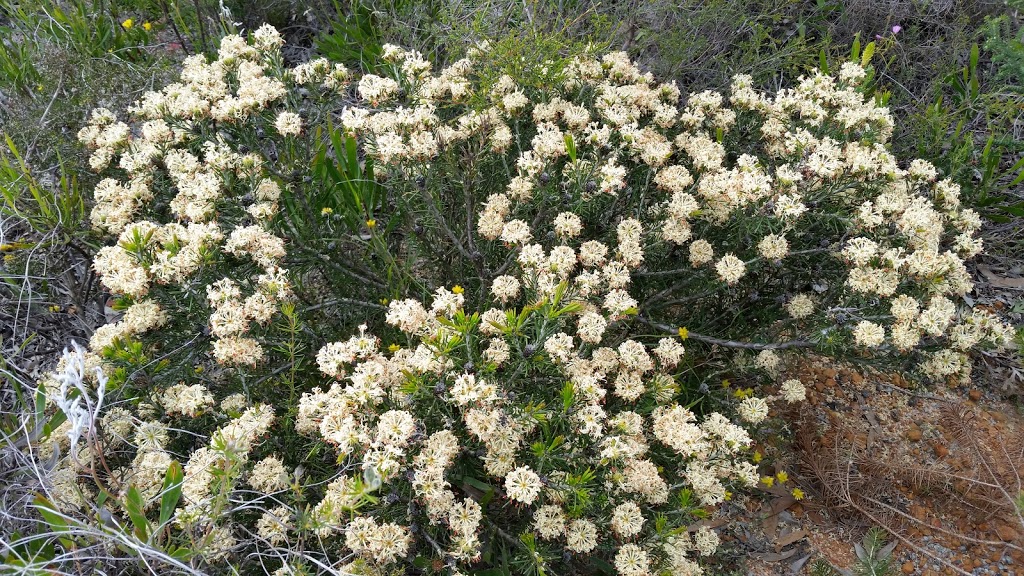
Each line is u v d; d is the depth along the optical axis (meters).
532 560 2.30
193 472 2.13
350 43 4.83
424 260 3.73
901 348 2.69
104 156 3.20
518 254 2.97
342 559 2.07
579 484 2.23
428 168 3.00
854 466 3.19
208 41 4.72
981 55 5.04
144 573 2.13
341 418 2.16
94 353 2.62
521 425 2.36
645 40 4.55
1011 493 2.95
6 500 2.34
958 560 2.91
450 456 2.25
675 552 2.48
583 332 2.47
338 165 3.69
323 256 3.16
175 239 2.53
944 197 3.21
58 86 3.71
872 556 2.76
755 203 2.97
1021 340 2.87
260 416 2.39
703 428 2.68
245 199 2.91
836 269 3.35
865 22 5.14
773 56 4.55
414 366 2.34
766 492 3.19
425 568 2.27
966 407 3.53
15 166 3.39
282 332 2.78
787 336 3.56
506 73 3.56
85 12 4.60
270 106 3.26
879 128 3.44
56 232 3.06
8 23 5.12
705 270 3.06
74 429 1.83
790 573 2.93
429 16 4.70
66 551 2.12
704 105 3.53
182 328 2.86
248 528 2.38
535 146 2.93
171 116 3.25
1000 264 4.25
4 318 3.32
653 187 3.35
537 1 4.41
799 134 3.14
